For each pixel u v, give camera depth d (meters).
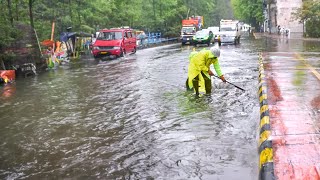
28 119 8.05
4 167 5.36
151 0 46.00
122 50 23.77
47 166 5.32
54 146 6.15
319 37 35.62
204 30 33.84
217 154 5.42
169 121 7.31
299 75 10.73
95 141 6.30
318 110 6.59
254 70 14.38
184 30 37.22
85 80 13.71
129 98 9.78
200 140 6.07
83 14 30.02
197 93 9.95
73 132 6.89
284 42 31.81
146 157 5.46
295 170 4.10
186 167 5.02
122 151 5.76
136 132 6.70
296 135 5.25
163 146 5.88
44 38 23.62
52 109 8.91
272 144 4.91
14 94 11.34
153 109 8.40
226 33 32.09
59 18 27.81
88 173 5.00
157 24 46.34
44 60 18.19
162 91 10.59
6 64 15.62
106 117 7.88
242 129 6.57
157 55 24.23
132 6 39.22
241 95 9.56
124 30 25.02
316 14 35.47
